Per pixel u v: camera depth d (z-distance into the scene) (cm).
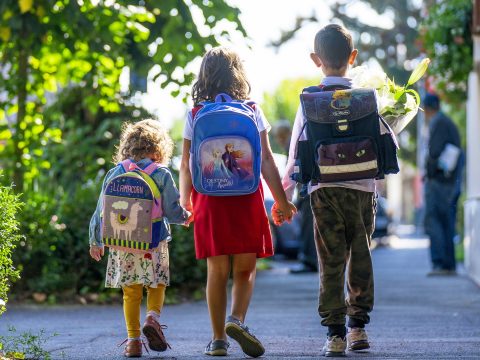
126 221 759
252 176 727
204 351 789
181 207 766
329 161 730
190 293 1427
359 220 755
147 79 1489
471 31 1549
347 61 768
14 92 1498
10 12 1329
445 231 1788
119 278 764
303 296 1452
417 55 3488
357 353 770
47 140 1541
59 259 1323
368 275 764
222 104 739
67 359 747
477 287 1543
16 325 1038
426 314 1153
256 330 990
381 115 757
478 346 820
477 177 1597
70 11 1346
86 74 1576
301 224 1964
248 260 750
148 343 761
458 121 2942
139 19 1483
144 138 780
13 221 721
